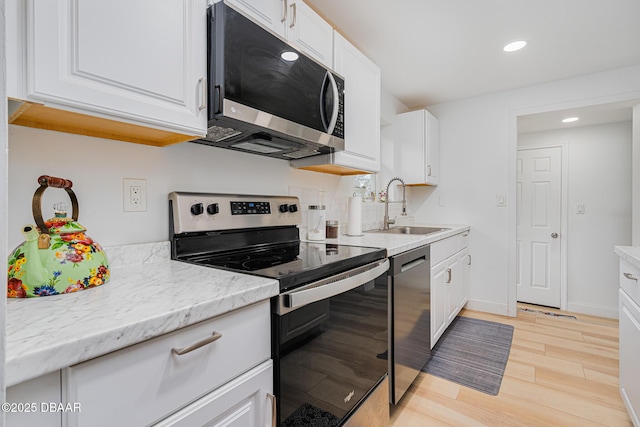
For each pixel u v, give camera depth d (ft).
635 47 7.13
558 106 9.04
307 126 4.35
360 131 5.99
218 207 4.26
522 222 11.93
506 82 9.14
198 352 2.18
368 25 6.24
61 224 2.60
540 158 11.64
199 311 2.14
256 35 3.59
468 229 10.27
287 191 5.96
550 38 6.74
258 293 2.60
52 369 1.50
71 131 3.07
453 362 6.93
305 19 4.58
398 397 5.18
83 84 2.34
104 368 1.72
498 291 10.03
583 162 10.94
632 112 8.72
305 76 4.33
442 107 10.98
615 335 8.45
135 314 1.93
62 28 2.23
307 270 3.24
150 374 1.91
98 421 1.69
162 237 3.90
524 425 4.95
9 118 2.56
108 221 3.42
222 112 3.22
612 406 5.37
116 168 3.49
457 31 6.48
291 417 2.94
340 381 3.68
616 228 10.45
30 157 2.89
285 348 2.87
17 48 2.06
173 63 2.95
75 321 1.81
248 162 5.15
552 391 5.83
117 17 2.53
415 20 6.09
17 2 2.06
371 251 4.58
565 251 11.14
